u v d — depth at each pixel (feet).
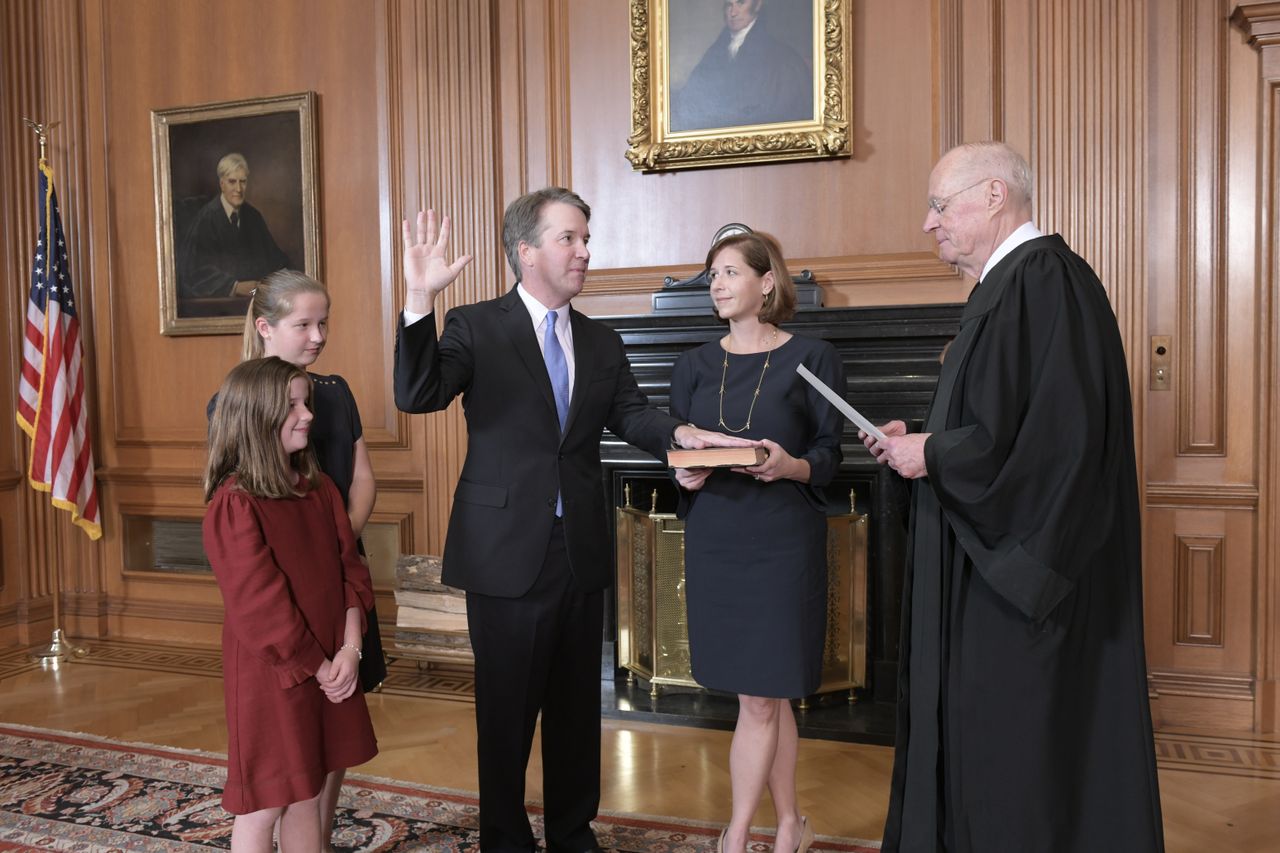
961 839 6.75
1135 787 6.51
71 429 18.45
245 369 7.39
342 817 10.86
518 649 8.69
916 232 15.31
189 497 19.36
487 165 17.06
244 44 18.71
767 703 8.84
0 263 19.40
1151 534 14.66
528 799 11.38
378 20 17.70
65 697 15.70
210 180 18.83
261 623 7.01
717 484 9.07
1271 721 13.99
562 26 16.83
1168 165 14.48
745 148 15.66
